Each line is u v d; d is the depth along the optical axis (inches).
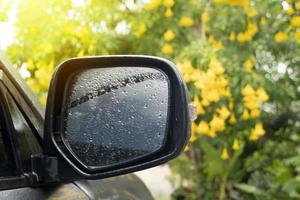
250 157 246.1
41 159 61.3
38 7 177.8
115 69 62.8
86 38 182.5
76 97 63.3
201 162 258.5
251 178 252.7
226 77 197.3
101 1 186.5
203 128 182.1
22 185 59.9
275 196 237.5
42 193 61.7
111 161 60.6
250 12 198.2
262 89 186.9
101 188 77.9
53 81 62.5
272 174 246.4
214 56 187.8
